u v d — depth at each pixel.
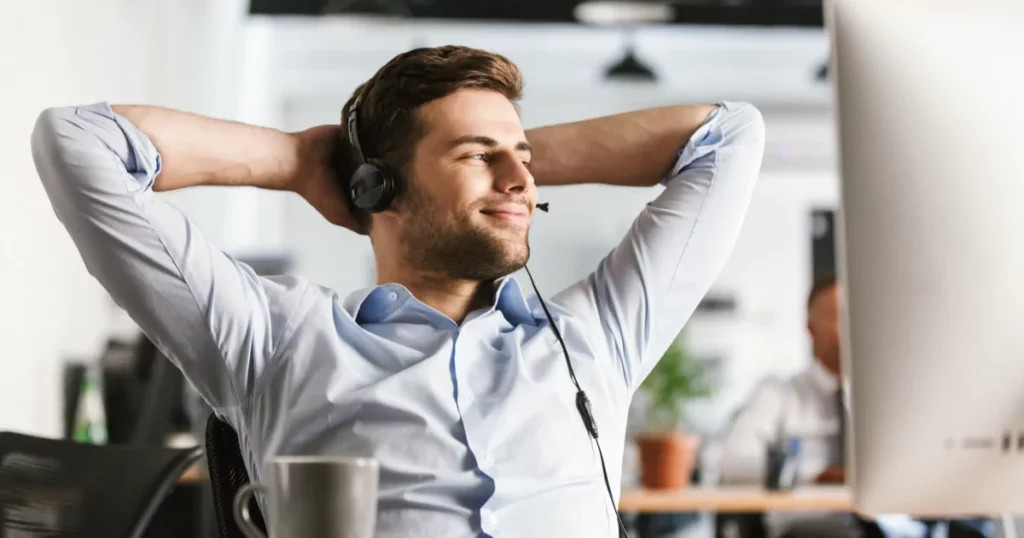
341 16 8.48
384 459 1.81
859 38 1.67
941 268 1.63
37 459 2.47
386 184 2.02
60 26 4.77
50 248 4.60
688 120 2.23
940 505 1.69
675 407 5.11
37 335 4.41
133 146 1.87
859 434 1.68
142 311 1.86
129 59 5.93
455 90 2.01
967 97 1.64
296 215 11.68
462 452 1.84
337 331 1.95
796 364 11.92
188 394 4.50
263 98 10.67
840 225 1.68
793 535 5.11
